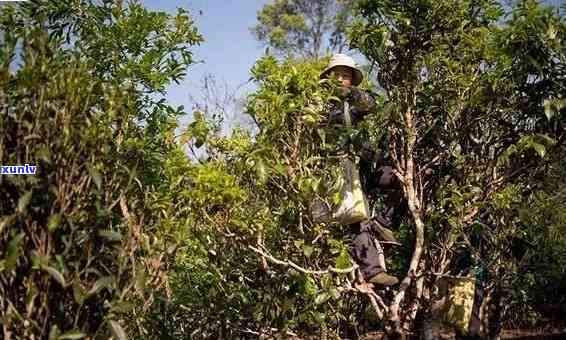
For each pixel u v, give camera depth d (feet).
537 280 21.44
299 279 10.50
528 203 15.10
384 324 11.10
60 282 6.73
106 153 7.89
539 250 18.57
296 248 10.51
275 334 11.80
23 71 7.02
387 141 11.57
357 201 10.14
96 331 7.33
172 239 8.81
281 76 9.21
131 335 8.50
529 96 10.73
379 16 11.09
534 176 11.89
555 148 10.76
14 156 7.08
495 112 11.19
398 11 10.87
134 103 9.55
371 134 11.14
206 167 8.95
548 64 10.27
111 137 8.29
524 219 14.58
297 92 9.29
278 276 11.05
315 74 9.39
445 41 11.12
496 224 14.32
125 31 10.58
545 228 17.80
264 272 11.41
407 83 11.23
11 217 6.73
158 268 8.66
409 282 11.28
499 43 10.34
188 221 8.88
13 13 9.67
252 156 8.97
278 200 10.12
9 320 6.75
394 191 12.53
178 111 10.93
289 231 10.36
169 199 8.93
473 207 11.42
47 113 7.26
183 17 11.20
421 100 11.50
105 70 10.65
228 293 12.28
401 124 11.32
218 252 11.24
